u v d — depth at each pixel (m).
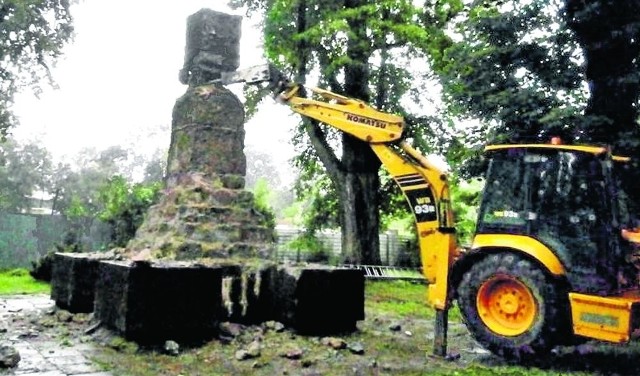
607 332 4.71
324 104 6.47
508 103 8.59
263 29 14.97
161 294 5.47
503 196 5.66
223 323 6.08
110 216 14.50
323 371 4.87
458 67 9.45
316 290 6.28
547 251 5.18
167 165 8.03
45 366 4.56
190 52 8.22
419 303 10.30
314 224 19.66
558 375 4.85
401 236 20.41
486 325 5.41
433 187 5.76
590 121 7.80
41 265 11.49
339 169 15.31
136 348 5.24
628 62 8.05
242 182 7.79
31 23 15.39
